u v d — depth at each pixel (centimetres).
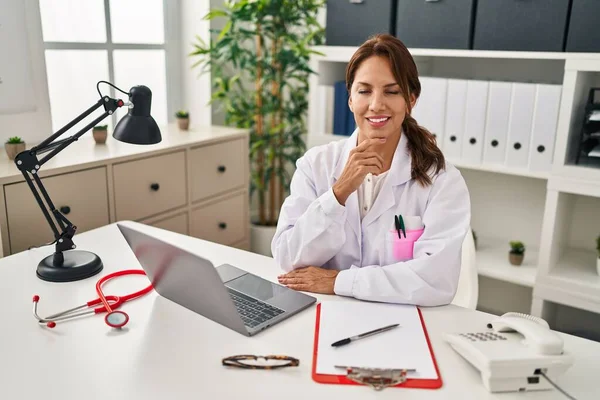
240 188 271
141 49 276
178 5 290
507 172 219
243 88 314
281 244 142
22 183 175
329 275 134
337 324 115
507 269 228
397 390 93
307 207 148
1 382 94
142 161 213
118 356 102
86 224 196
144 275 138
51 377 96
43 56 224
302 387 94
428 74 262
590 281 208
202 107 299
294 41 278
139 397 90
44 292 128
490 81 218
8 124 214
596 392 94
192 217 244
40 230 183
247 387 94
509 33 208
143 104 135
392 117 132
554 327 242
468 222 133
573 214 238
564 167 203
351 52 246
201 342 108
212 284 104
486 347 98
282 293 129
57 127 245
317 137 271
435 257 127
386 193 141
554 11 197
